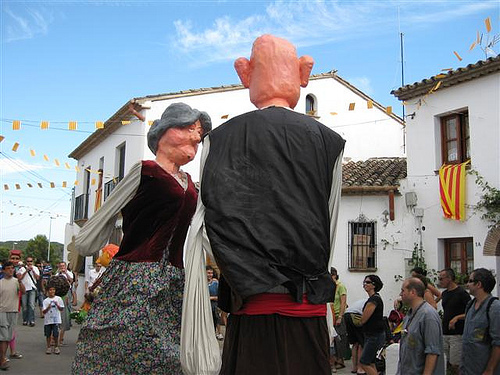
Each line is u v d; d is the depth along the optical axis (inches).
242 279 82.8
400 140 835.4
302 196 89.3
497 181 488.7
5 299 361.1
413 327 195.6
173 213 120.2
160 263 119.5
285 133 91.6
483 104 503.8
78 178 1086.4
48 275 700.0
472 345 211.3
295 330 86.7
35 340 491.5
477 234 500.4
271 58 102.5
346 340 400.2
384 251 568.7
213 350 85.6
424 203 554.6
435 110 549.6
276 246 85.1
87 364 116.7
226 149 92.3
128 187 119.0
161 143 125.3
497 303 207.9
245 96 760.3
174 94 723.4
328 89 813.9
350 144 812.0
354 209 580.7
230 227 85.7
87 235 121.0
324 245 90.5
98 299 120.2
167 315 119.6
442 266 537.3
